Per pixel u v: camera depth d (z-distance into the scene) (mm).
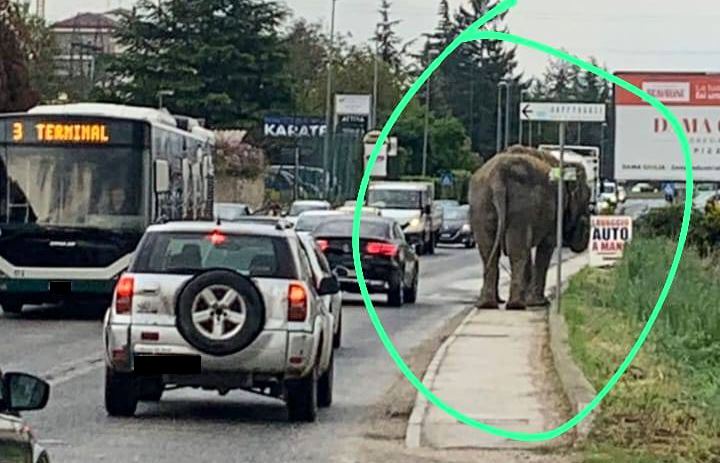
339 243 31922
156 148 27203
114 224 26578
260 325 14422
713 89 53938
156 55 85562
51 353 21188
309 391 15008
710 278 30297
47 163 26672
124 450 13383
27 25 63156
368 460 13109
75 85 89812
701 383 17062
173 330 14422
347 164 80625
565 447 13539
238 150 72188
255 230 14922
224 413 15773
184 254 14727
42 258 26547
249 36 86312
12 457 7094
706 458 12883
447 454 13312
